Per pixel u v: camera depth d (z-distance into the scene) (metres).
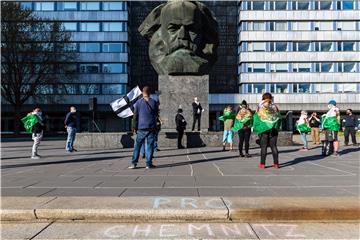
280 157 13.05
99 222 5.25
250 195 6.36
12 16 43.12
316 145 19.69
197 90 19.28
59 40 50.03
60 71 54.62
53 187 7.23
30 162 12.05
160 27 20.98
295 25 63.72
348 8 63.22
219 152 14.95
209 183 7.59
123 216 5.27
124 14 62.09
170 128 19.14
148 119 9.94
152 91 65.00
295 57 63.34
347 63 63.38
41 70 45.75
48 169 10.13
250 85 63.53
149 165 10.03
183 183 7.61
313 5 63.38
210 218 5.24
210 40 20.75
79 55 61.75
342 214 5.24
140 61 65.56
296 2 63.50
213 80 66.06
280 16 63.50
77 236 4.69
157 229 4.94
